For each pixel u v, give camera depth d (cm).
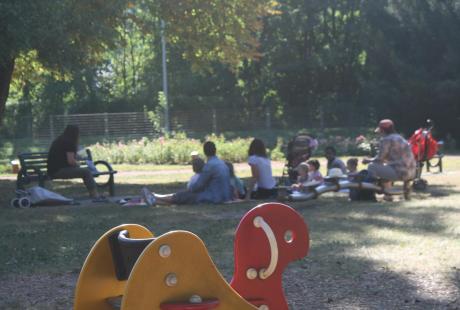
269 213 443
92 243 795
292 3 5109
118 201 1282
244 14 2108
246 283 439
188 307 372
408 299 547
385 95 3875
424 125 3919
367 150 3228
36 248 766
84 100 5178
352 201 1235
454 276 613
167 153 2955
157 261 370
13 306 541
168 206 1160
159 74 5472
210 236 827
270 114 4244
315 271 640
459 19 3784
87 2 1642
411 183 1391
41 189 1216
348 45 5178
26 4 1334
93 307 425
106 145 3192
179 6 1975
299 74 5303
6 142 3866
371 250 730
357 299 550
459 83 3638
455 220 934
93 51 1941
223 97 5375
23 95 5016
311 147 1443
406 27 3931
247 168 2481
